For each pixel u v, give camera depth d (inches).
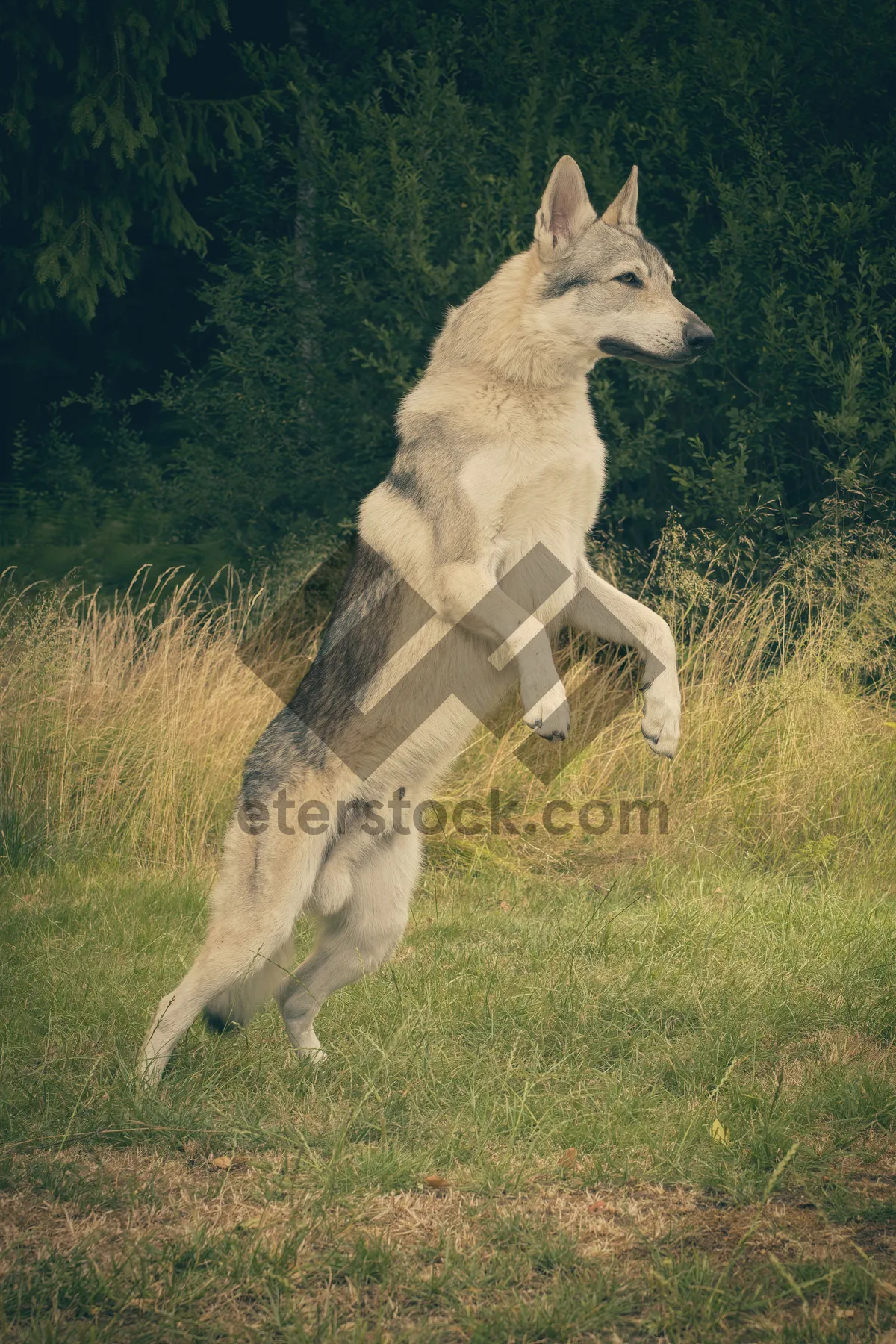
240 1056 175.0
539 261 181.6
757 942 212.4
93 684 325.4
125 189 454.9
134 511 473.7
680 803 298.8
